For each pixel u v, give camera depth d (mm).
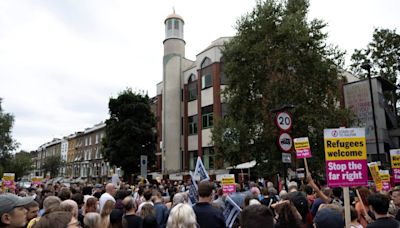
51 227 2607
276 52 19078
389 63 37781
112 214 5578
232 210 6879
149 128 36156
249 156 19953
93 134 72750
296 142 9734
